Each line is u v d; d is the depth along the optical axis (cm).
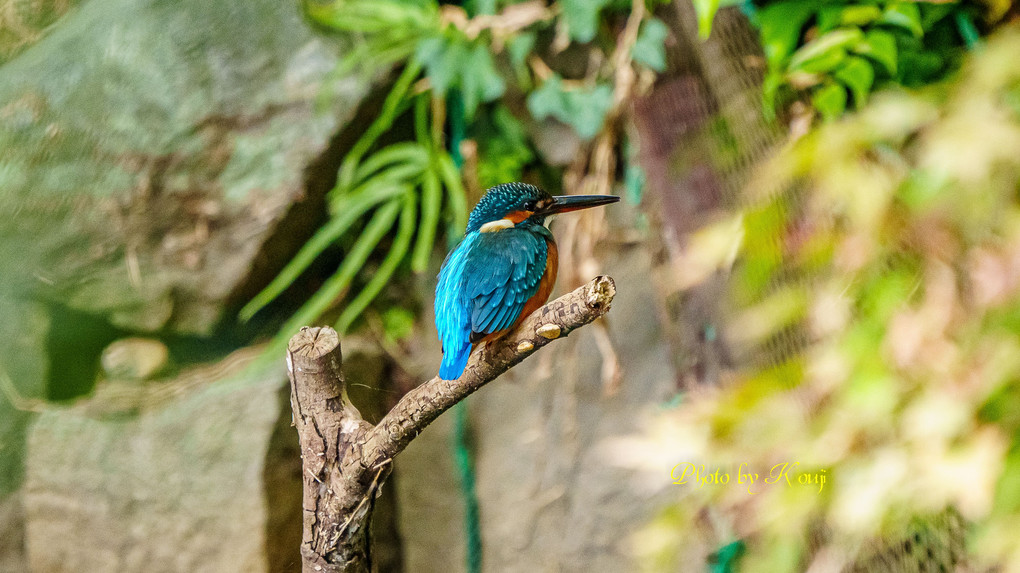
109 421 273
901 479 230
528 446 275
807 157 231
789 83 250
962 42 250
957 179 228
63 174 275
